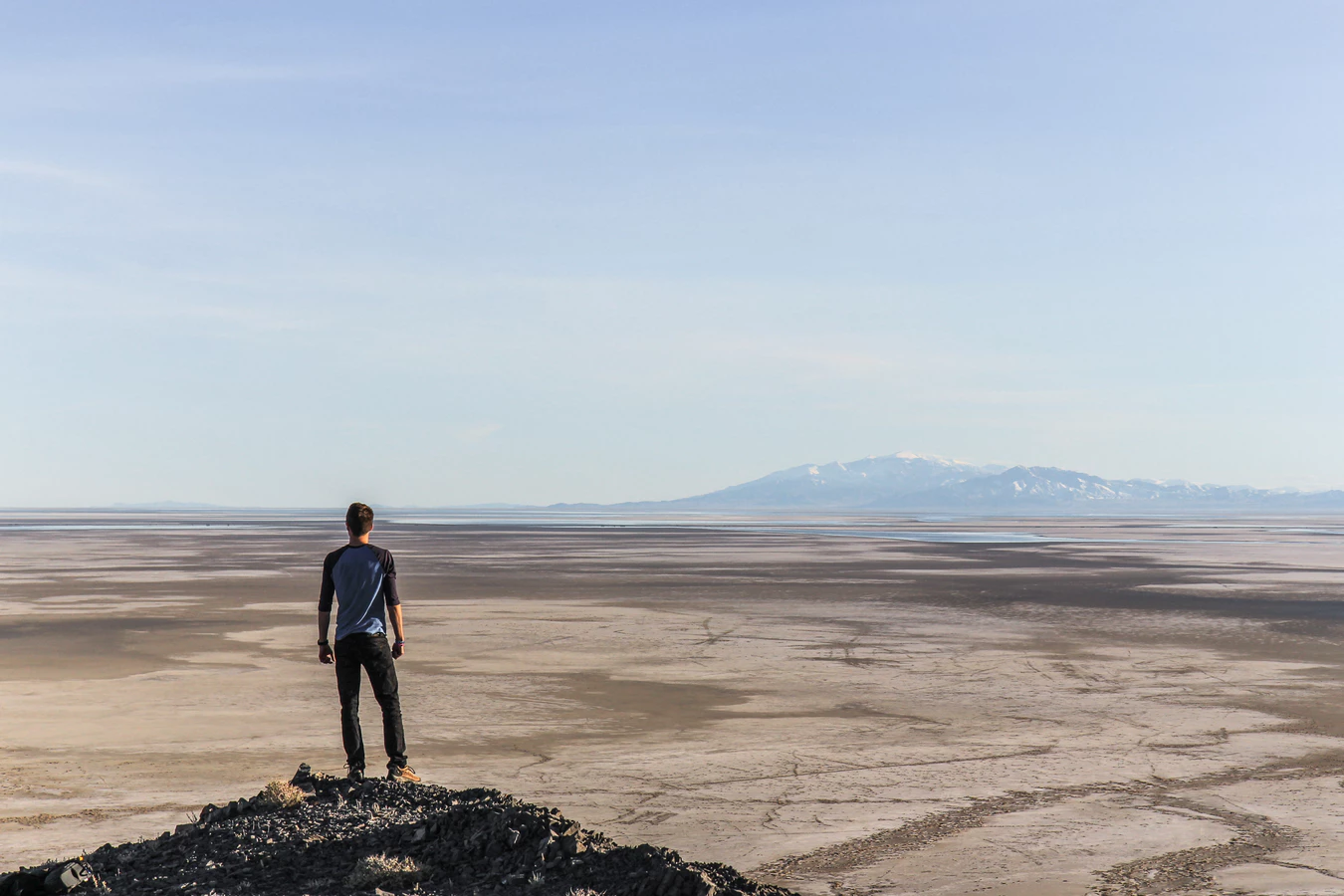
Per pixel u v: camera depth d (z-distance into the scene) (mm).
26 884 7301
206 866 7594
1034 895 8383
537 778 12258
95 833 9977
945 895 8391
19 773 12430
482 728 15266
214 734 14703
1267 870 8969
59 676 20016
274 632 27078
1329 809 10914
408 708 16828
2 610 32656
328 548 80812
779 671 20859
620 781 12109
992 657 22906
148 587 41625
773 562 61375
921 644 25109
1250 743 14234
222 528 145375
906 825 10312
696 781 12109
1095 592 40250
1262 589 41719
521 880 7215
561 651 23781
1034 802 11164
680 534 122438
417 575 49750
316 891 7184
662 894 6820
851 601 36344
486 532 129750
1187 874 8867
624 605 34781
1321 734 14859
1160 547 86875
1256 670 21047
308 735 14648
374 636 10242
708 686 19078
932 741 14383
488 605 34625
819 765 12938
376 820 8383
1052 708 16906
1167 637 26484
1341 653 23594
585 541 99188
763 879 8734
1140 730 15133
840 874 8883
